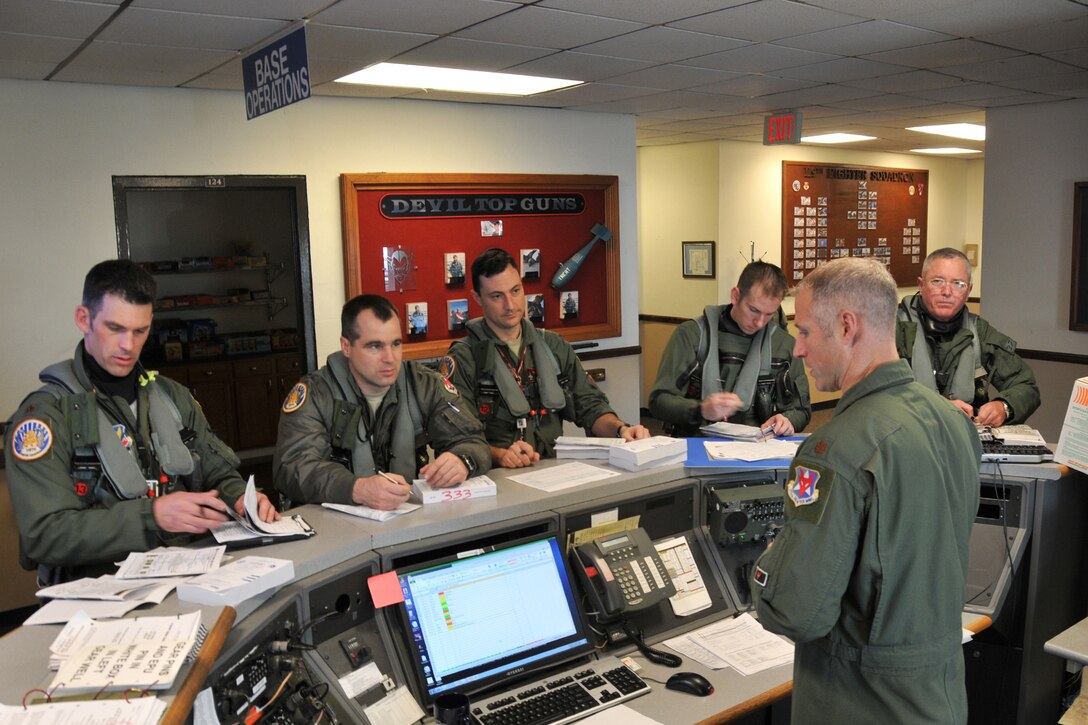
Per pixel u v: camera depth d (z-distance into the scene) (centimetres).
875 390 158
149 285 195
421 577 184
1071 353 551
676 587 224
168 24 305
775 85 477
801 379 317
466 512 196
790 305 809
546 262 563
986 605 242
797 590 151
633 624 212
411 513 196
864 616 154
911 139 757
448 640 184
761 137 723
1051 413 564
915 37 362
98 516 174
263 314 666
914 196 930
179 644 121
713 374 310
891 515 149
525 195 547
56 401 189
